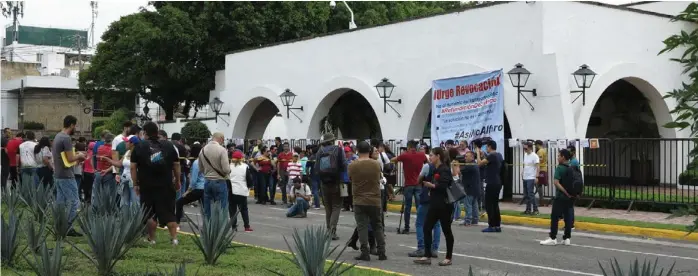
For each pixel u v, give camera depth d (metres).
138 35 34.53
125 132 13.63
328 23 40.25
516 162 20.59
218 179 12.59
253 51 31.23
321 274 7.56
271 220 16.84
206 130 32.94
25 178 14.70
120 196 13.27
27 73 59.34
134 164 10.45
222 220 9.30
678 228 14.99
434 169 10.80
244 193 13.99
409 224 15.07
